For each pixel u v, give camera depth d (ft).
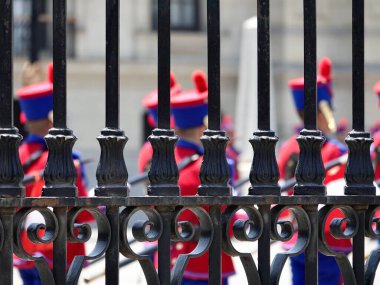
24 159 41.70
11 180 18.33
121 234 19.39
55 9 19.15
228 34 160.76
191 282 38.65
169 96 20.03
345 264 21.33
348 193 21.33
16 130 18.56
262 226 20.45
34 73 56.13
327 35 161.58
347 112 159.33
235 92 160.97
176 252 38.96
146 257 19.53
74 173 19.02
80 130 153.79
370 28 163.84
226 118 110.73
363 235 21.44
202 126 41.68
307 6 21.06
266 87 20.74
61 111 19.15
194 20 161.99
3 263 18.11
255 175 20.53
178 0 161.27
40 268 18.51
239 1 161.17
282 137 158.51
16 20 150.30
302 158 21.01
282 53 160.66
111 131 19.45
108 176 19.35
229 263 39.78
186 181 40.09
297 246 20.88
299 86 48.29
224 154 20.30
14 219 18.33
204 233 20.22
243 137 69.82
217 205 20.06
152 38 158.71
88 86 153.89
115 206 19.19
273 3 161.79
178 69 160.45
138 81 157.17
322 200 20.80
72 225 18.81
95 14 154.40
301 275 41.09
